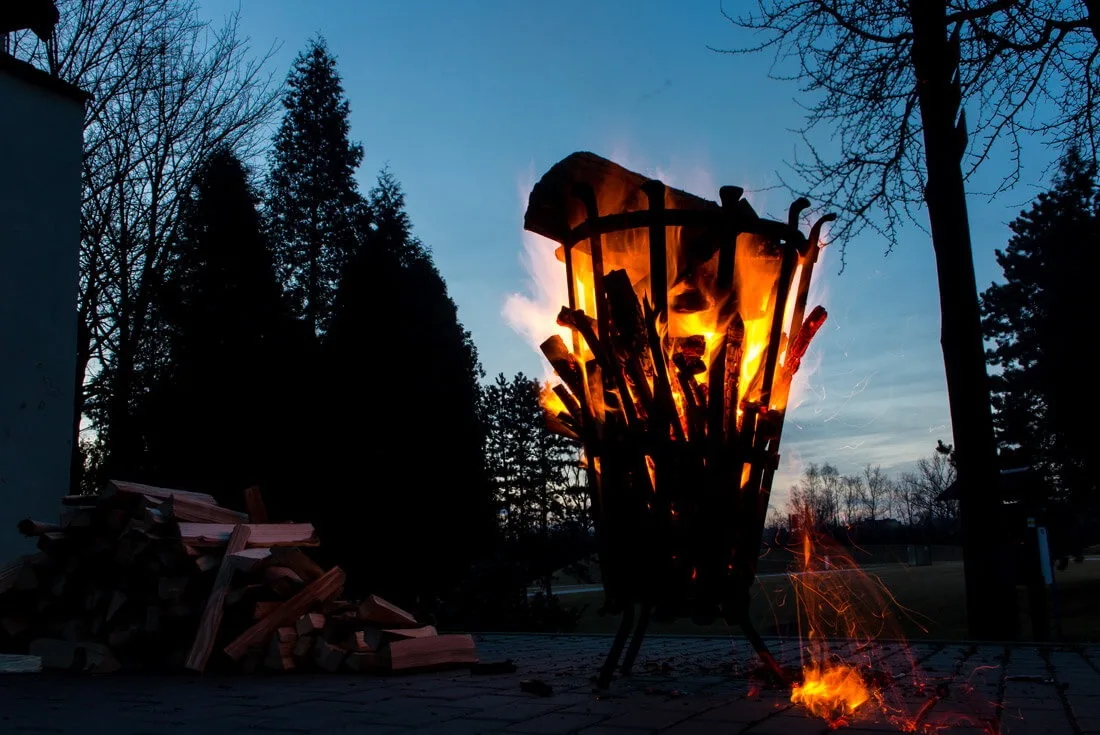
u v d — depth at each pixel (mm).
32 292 6457
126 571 4641
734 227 3318
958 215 7516
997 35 7816
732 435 3293
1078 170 8180
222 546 4680
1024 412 21812
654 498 3293
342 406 13367
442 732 2580
